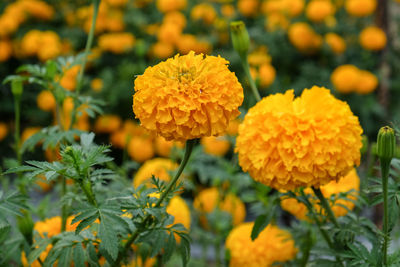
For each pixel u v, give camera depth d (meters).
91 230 0.77
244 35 0.87
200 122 0.75
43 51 1.82
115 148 1.87
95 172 0.76
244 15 2.23
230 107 0.75
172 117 0.75
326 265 0.79
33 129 1.82
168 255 0.76
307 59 2.06
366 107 1.93
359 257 0.76
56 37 1.88
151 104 0.75
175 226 0.77
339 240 0.80
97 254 0.78
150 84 0.75
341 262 0.79
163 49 1.94
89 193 0.75
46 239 0.79
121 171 0.98
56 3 2.22
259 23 2.17
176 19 2.01
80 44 2.14
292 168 0.78
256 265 0.94
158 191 0.77
